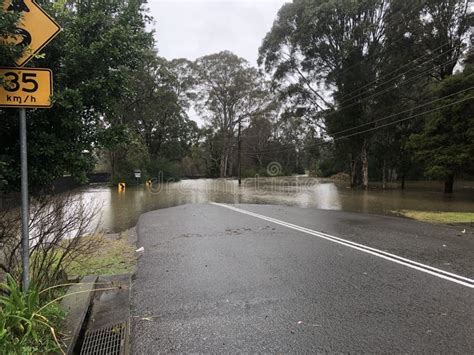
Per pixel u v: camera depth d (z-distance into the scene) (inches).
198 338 122.4
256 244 275.1
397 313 141.2
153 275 199.2
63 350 106.6
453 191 1054.4
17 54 108.2
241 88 2025.1
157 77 1336.1
